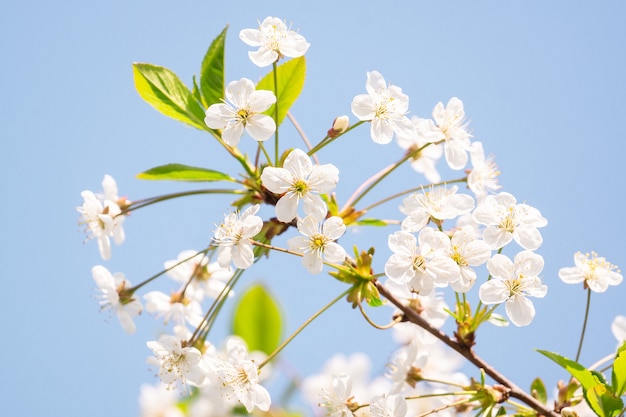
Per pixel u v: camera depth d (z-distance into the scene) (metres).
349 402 0.70
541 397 0.71
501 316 0.70
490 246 0.69
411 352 0.73
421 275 0.68
